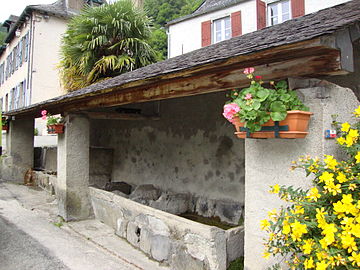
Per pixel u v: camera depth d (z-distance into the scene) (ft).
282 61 6.56
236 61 6.72
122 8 29.45
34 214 17.29
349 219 4.91
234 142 14.74
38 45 43.11
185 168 17.38
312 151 6.39
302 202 5.60
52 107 17.30
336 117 6.58
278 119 5.87
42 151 30.89
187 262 9.62
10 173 26.91
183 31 35.24
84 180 16.37
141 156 20.57
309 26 7.38
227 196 15.01
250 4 29.37
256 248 7.41
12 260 10.84
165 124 18.79
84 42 29.17
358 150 5.86
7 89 56.85
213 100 15.85
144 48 30.07
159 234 10.95
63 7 48.06
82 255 11.54
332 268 4.86
